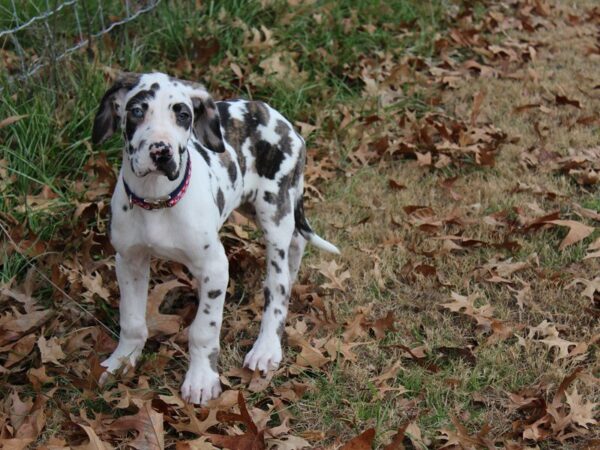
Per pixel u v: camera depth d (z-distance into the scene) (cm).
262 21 407
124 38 376
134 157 257
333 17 421
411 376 285
